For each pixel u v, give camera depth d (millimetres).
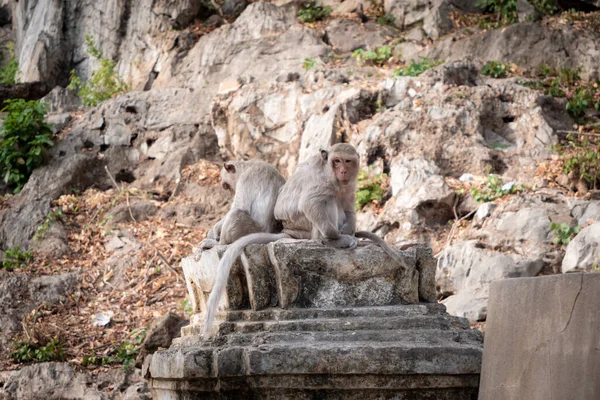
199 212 14695
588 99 15508
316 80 15523
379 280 6996
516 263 10852
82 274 12969
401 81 14812
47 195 15195
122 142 16625
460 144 13695
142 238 13914
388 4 19297
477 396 6375
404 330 6559
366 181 13352
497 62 16484
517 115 14500
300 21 18969
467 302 10594
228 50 18031
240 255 6996
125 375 10781
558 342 5430
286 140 14992
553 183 12836
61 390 10617
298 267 6840
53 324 11883
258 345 6332
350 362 6145
